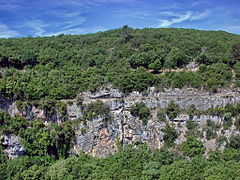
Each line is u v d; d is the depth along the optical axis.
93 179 52.34
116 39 105.38
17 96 64.56
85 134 62.38
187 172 51.00
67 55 87.75
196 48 86.56
